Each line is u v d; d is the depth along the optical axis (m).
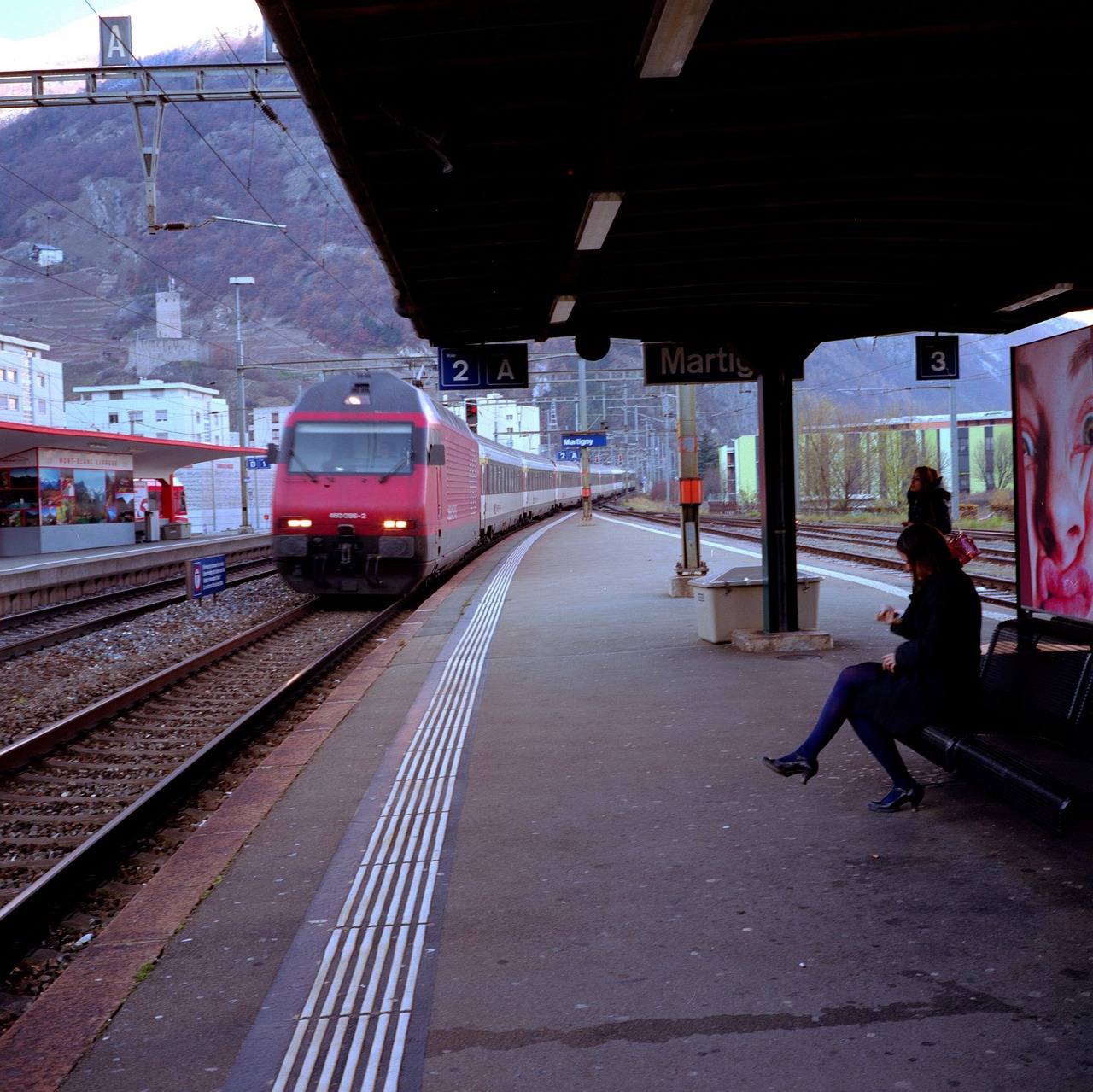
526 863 4.58
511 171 5.85
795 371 9.35
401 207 6.30
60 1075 3.08
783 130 5.47
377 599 19.31
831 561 21.62
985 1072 2.81
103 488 33.59
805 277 8.05
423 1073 2.96
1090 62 4.86
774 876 4.25
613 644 10.62
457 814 5.35
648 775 5.82
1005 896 3.91
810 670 8.55
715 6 4.36
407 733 7.30
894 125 5.44
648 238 7.20
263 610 18.42
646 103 4.54
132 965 3.80
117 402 81.06
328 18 4.39
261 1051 3.16
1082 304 8.71
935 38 4.67
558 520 51.53
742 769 5.82
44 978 4.39
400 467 16.73
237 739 8.25
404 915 4.10
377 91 5.09
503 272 7.84
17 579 19.34
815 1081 2.81
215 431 85.25
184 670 11.49
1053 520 6.00
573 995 3.37
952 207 6.69
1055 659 4.86
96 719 9.34
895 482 52.50
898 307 8.93
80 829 6.54
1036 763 4.27
